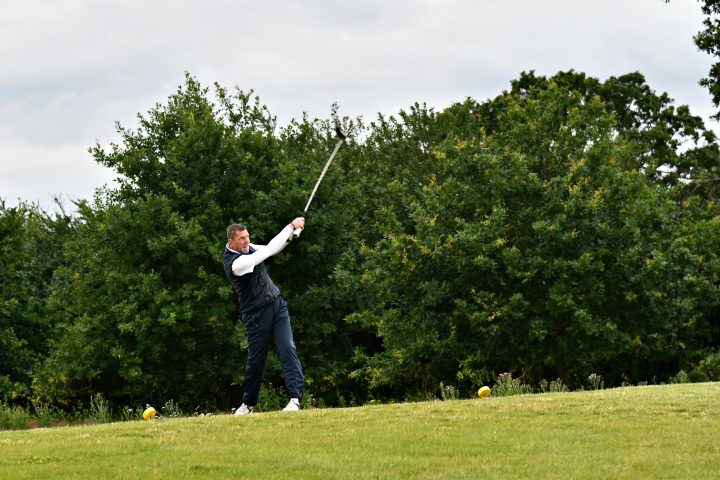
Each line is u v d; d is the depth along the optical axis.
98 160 30.00
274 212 29.77
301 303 29.42
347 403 30.28
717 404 10.27
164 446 8.30
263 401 25.58
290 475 7.11
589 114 28.69
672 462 7.45
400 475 7.11
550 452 7.89
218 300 28.14
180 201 29.25
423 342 24.23
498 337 23.75
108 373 29.22
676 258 24.45
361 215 35.44
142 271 28.55
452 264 24.39
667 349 25.47
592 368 26.94
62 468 7.41
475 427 9.10
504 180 25.11
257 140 30.58
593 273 23.20
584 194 24.33
